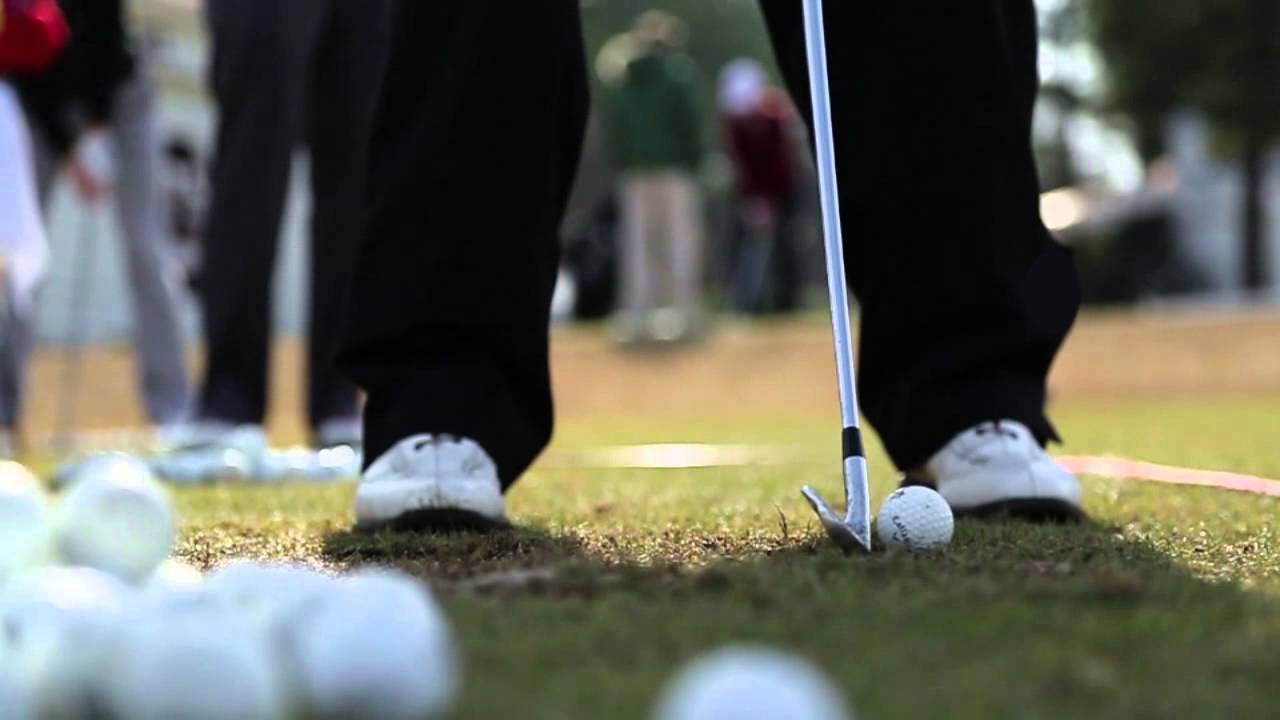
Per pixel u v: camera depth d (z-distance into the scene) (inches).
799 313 536.4
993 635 55.5
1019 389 100.9
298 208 430.3
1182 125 826.2
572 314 601.9
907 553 76.8
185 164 378.0
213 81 181.6
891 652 52.6
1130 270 771.4
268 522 105.9
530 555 81.8
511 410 98.1
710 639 55.0
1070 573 70.3
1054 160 1002.7
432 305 96.8
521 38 96.1
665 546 85.6
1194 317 462.3
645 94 465.1
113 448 233.9
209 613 42.1
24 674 42.2
